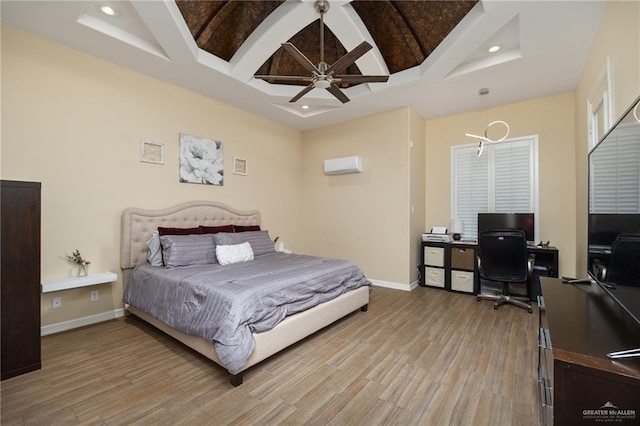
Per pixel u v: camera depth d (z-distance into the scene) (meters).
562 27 2.46
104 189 3.09
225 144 4.30
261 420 1.64
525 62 3.03
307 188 5.63
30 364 2.11
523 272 3.35
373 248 4.72
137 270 3.03
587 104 3.00
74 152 2.88
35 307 2.14
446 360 2.30
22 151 2.58
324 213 5.36
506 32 2.71
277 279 2.52
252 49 3.04
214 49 3.14
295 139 5.57
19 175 2.57
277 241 5.16
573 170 3.84
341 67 2.39
